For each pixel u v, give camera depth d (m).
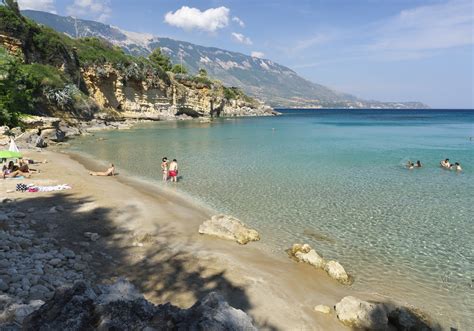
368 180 28.00
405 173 30.86
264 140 57.00
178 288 11.19
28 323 4.91
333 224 18.20
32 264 10.95
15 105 48.62
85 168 30.95
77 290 5.56
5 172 24.94
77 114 68.75
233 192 24.02
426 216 19.55
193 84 128.12
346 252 15.02
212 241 15.44
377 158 38.81
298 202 21.89
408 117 164.00
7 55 54.66
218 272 12.43
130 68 94.69
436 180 28.16
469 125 101.38
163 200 21.59
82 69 83.19
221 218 16.78
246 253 14.41
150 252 13.75
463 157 39.91
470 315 10.76
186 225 17.23
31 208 17.92
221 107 145.25
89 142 49.78
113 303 5.23
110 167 30.47
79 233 15.05
